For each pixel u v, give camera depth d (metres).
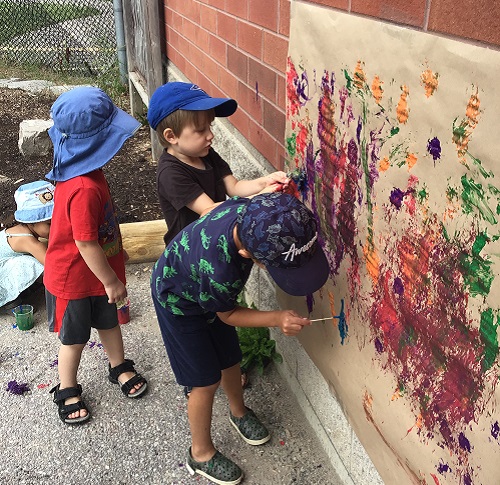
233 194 2.43
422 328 1.49
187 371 2.16
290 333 1.88
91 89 2.40
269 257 1.54
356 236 1.80
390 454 1.77
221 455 2.34
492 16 1.10
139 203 4.74
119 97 7.52
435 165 1.33
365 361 1.86
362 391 1.91
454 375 1.38
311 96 1.96
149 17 4.84
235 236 1.67
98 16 10.53
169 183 2.24
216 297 1.80
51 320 2.64
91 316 2.60
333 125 1.83
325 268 1.62
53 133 2.39
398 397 1.67
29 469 2.39
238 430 2.50
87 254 2.32
